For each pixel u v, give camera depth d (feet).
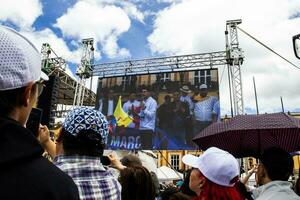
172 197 8.95
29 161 2.89
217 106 41.45
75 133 5.57
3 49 2.92
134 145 43.24
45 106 6.60
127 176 8.27
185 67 44.01
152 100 44.11
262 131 12.11
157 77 44.80
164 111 43.34
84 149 5.61
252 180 31.45
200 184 7.39
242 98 39.68
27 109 3.22
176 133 42.11
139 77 45.47
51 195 2.84
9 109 2.99
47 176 2.93
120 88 45.83
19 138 2.85
